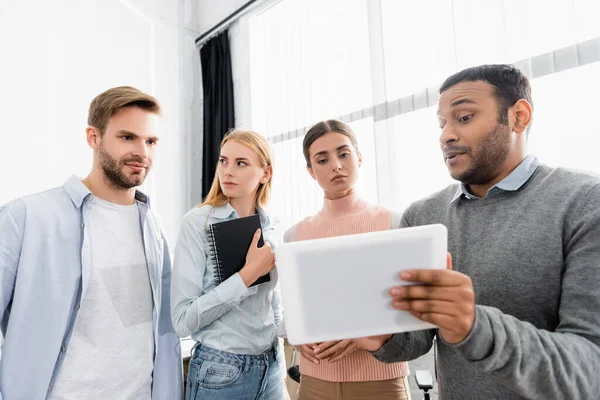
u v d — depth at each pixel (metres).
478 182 0.74
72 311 0.85
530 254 0.63
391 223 1.06
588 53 1.26
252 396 0.94
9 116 1.96
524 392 0.49
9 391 0.77
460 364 0.70
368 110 1.94
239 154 1.01
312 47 2.25
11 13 2.00
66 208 0.90
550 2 1.36
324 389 1.00
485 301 0.67
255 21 2.68
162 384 0.97
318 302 0.54
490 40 1.50
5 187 1.93
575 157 1.27
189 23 2.97
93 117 0.90
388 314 0.54
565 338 0.51
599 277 0.54
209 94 2.80
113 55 2.44
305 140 1.15
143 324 0.95
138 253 0.98
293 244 0.54
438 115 0.75
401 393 0.96
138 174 0.92
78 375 0.82
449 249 0.75
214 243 0.92
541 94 1.36
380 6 1.89
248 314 0.96
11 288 0.82
